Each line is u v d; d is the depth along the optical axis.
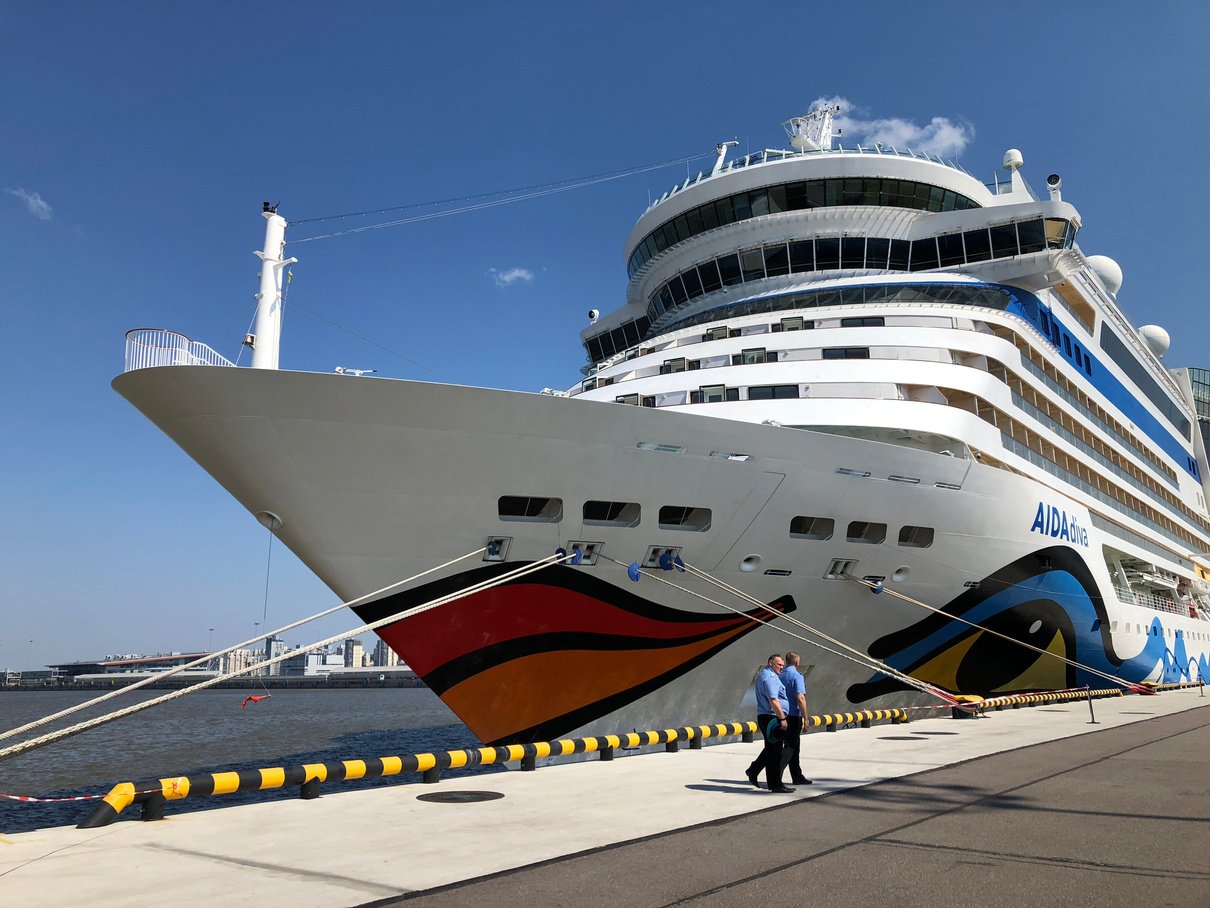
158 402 11.44
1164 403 40.59
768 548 14.85
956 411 17.98
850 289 20.97
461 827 8.01
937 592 17.91
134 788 8.48
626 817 8.36
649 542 13.65
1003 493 18.50
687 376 18.56
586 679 14.08
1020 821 7.99
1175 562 35.06
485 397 11.77
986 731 15.88
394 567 12.36
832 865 6.49
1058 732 15.65
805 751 13.08
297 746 34.44
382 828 8.00
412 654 12.87
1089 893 5.73
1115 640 26.20
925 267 22.78
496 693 13.55
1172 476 39.22
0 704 100.50
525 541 12.78
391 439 11.62
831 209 21.69
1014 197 26.34
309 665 148.00
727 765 11.83
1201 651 35.91
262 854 7.04
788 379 18.00
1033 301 25.12
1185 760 11.92
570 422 12.34
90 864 6.75
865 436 17.94
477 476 12.18
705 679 15.43
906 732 15.70
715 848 7.06
